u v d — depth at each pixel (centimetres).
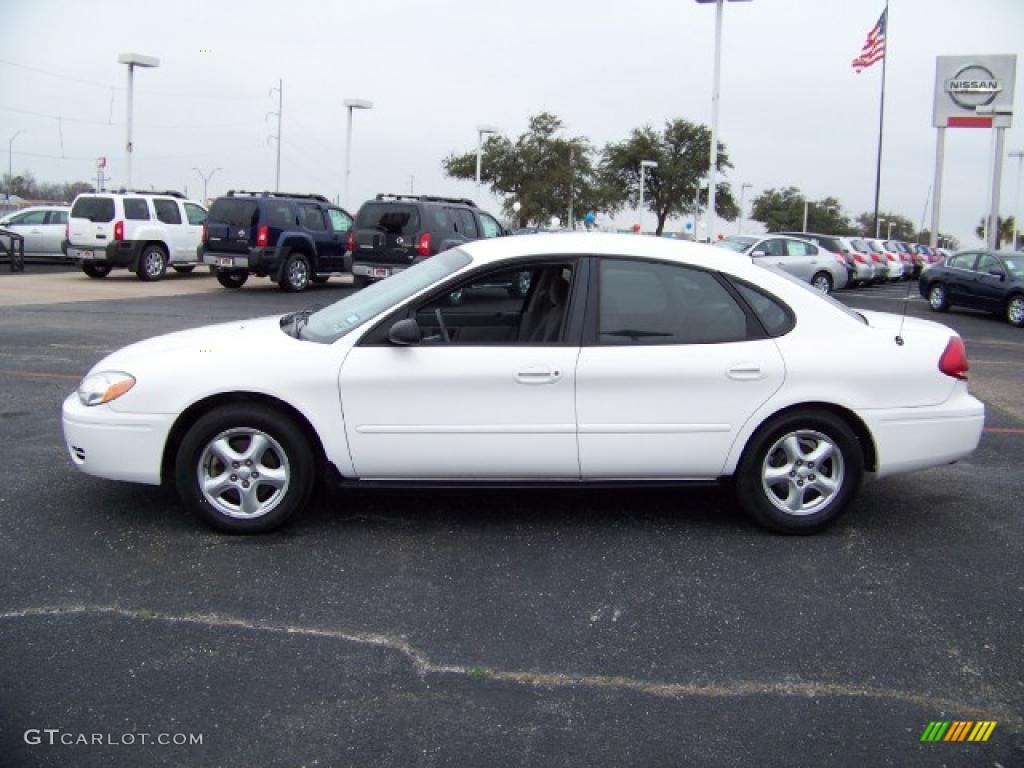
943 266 2198
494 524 519
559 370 480
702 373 486
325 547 479
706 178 4738
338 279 2461
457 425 480
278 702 334
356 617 402
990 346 1506
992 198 3856
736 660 372
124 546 473
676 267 500
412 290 496
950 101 3862
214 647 372
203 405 486
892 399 502
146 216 2133
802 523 507
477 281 494
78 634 379
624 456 490
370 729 318
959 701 346
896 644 389
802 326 503
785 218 7775
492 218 1978
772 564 471
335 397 476
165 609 404
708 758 306
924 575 462
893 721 331
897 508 569
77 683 342
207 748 305
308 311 563
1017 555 493
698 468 498
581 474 493
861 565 473
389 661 365
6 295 1708
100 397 478
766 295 504
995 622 411
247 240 1923
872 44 3322
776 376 491
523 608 414
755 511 506
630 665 366
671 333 493
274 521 488
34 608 401
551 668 362
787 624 405
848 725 328
